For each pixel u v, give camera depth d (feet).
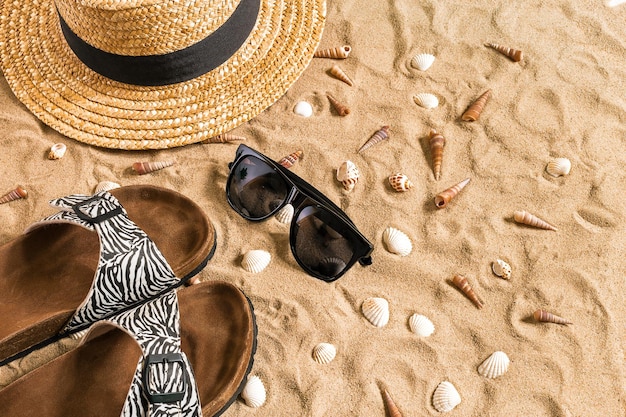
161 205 2.25
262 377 2.14
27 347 2.03
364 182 2.43
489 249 2.32
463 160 2.47
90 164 2.45
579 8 2.76
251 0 2.45
